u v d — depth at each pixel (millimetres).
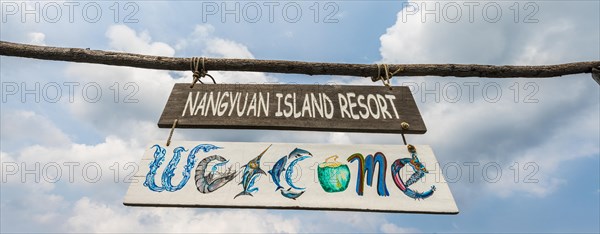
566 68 3980
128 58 3814
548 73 3975
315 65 3871
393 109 3199
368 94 3316
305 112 3158
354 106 3215
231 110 3148
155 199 2432
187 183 2531
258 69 3883
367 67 3859
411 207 2449
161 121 3025
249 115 3113
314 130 3105
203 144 2777
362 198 2484
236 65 3826
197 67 3779
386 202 2471
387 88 3383
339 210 2432
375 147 2803
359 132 3119
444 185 2576
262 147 2766
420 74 3898
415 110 3207
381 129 3045
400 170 2656
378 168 2662
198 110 3133
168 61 3801
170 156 2686
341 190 2523
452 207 2455
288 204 2422
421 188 2555
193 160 2666
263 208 2438
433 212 2436
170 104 3170
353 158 2715
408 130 3066
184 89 3312
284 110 3172
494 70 3922
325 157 2711
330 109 3188
